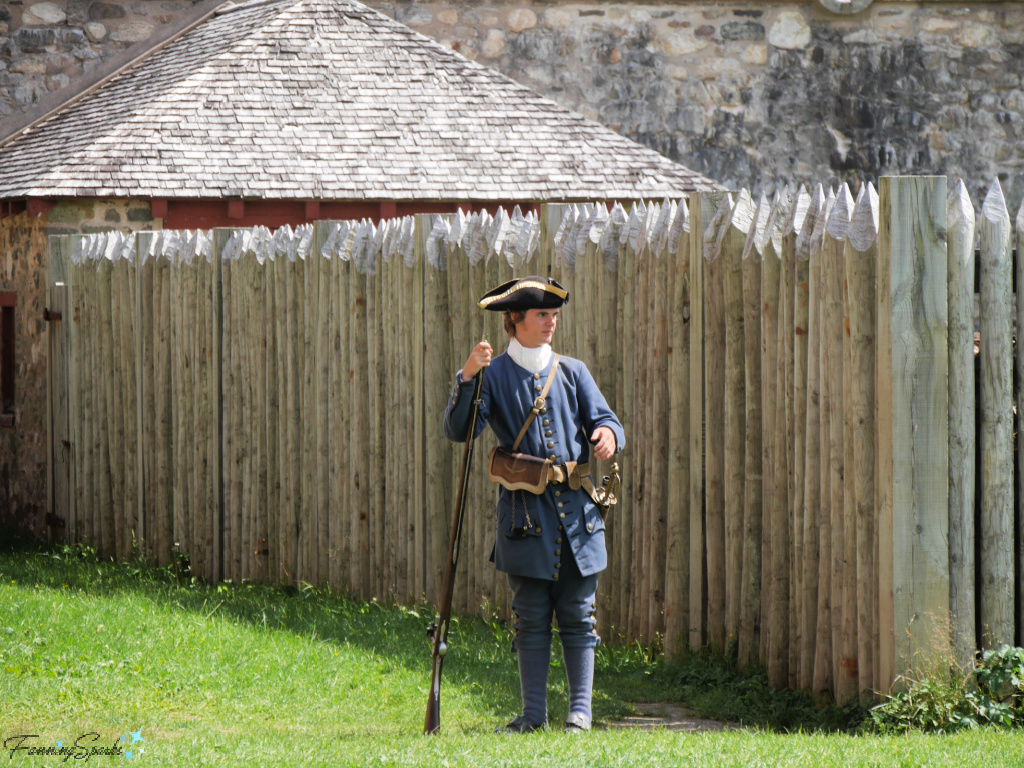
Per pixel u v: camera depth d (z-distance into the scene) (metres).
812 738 7.23
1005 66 29.14
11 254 20.33
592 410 7.81
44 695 8.45
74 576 14.64
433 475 11.94
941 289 7.77
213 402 14.78
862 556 8.06
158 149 19.72
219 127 20.38
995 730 7.34
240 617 11.71
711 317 9.50
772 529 8.98
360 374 12.79
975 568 7.96
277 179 19.69
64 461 18.03
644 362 10.16
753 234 9.23
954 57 28.98
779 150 28.50
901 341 7.75
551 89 27.72
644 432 10.16
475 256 11.60
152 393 15.80
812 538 8.59
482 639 10.93
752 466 9.22
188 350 15.12
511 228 11.42
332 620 11.68
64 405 17.97
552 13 27.66
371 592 12.81
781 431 8.93
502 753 6.64
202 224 19.80
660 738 7.22
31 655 9.40
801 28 28.48
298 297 13.55
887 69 28.81
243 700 8.67
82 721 7.88
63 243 17.91
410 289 12.10
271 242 13.95
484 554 11.65
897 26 28.81
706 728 8.23
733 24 28.28
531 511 7.59
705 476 9.64
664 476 9.98
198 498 15.05
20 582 14.06
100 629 10.34
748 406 9.23
